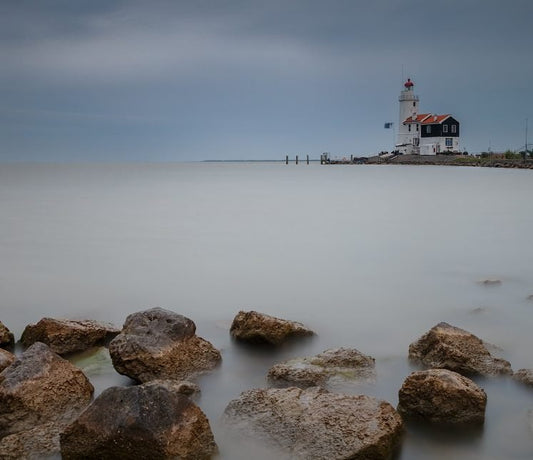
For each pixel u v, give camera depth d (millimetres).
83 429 7426
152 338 10109
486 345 11680
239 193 60406
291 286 17609
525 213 36625
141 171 155500
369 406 7965
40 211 40312
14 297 16547
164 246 25125
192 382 9922
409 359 10852
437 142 129125
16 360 8961
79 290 17312
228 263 21219
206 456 7496
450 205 42812
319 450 7387
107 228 31312
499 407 9047
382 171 113625
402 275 18922
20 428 8289
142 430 7203
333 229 30438
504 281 17828
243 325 11945
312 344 12164
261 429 7895
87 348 11305
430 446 8078
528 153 119625
